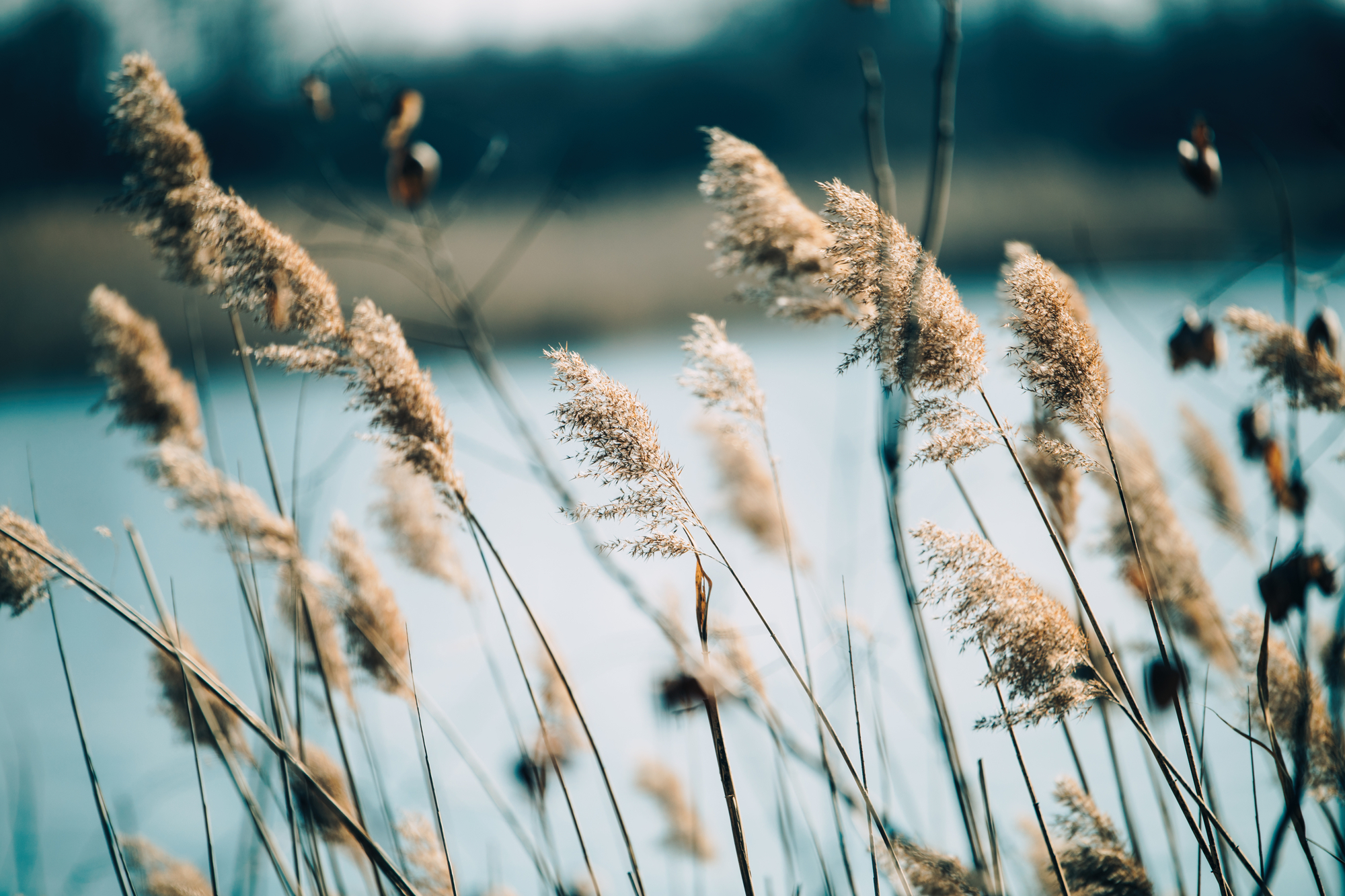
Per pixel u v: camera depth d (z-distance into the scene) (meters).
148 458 2.16
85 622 5.23
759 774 2.60
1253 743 1.95
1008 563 1.84
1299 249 2.52
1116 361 5.87
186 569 5.25
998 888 1.94
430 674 3.41
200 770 1.94
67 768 3.42
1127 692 1.83
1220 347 2.32
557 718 2.50
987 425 1.86
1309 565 2.08
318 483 2.44
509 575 1.92
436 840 2.13
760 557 2.65
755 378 2.00
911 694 2.59
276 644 2.31
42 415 10.45
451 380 3.07
